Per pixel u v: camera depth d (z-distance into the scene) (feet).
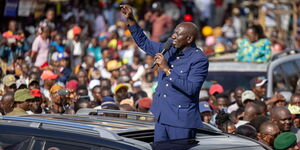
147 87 69.10
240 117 48.49
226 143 28.32
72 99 50.08
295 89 61.98
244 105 52.65
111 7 107.96
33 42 71.51
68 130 27.45
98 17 102.63
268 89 60.44
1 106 45.78
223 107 54.34
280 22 110.93
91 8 103.30
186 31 30.09
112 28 99.55
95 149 26.16
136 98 58.75
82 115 33.73
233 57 67.92
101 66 76.18
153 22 100.78
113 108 46.14
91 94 61.46
